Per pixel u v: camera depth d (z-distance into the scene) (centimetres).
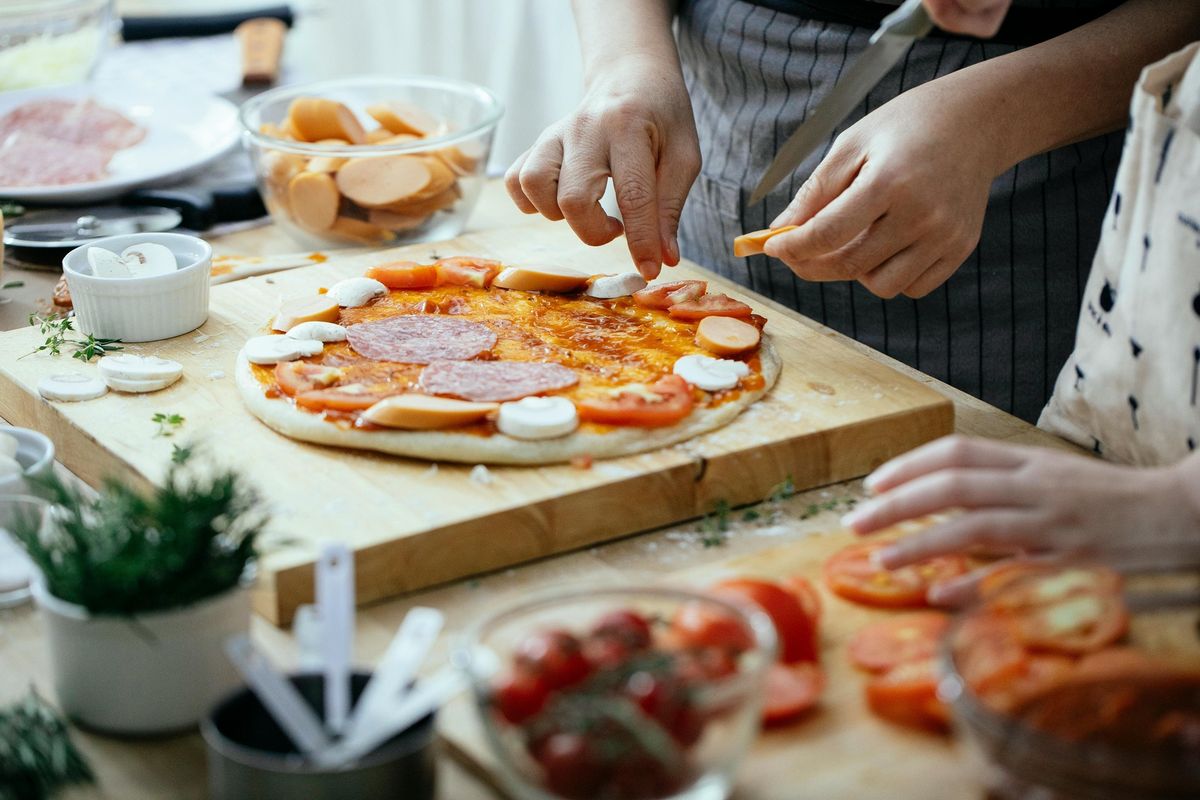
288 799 73
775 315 154
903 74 162
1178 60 110
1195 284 108
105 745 89
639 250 149
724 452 121
